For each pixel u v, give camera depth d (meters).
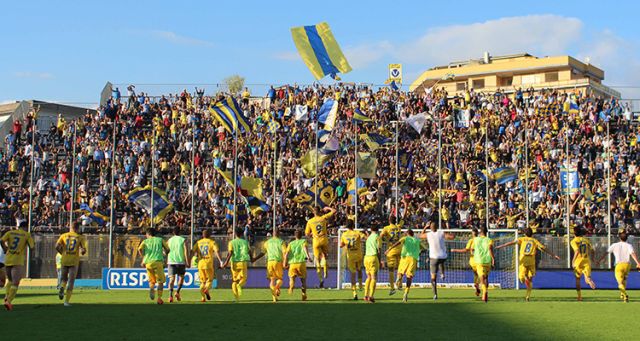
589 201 40.88
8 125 52.59
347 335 14.23
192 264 31.14
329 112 35.81
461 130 48.59
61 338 13.92
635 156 46.78
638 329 15.17
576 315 17.88
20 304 21.91
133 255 33.41
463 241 30.39
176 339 13.74
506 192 43.03
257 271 30.56
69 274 21.12
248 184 33.31
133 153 45.50
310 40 37.94
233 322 16.39
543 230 36.97
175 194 42.03
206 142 48.16
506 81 92.56
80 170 45.09
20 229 20.19
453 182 43.75
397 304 21.23
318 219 26.11
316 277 30.78
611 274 29.58
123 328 15.38
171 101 52.88
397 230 24.69
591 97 52.59
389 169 44.44
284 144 46.38
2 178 46.31
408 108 49.69
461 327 15.48
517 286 29.52
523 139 47.88
